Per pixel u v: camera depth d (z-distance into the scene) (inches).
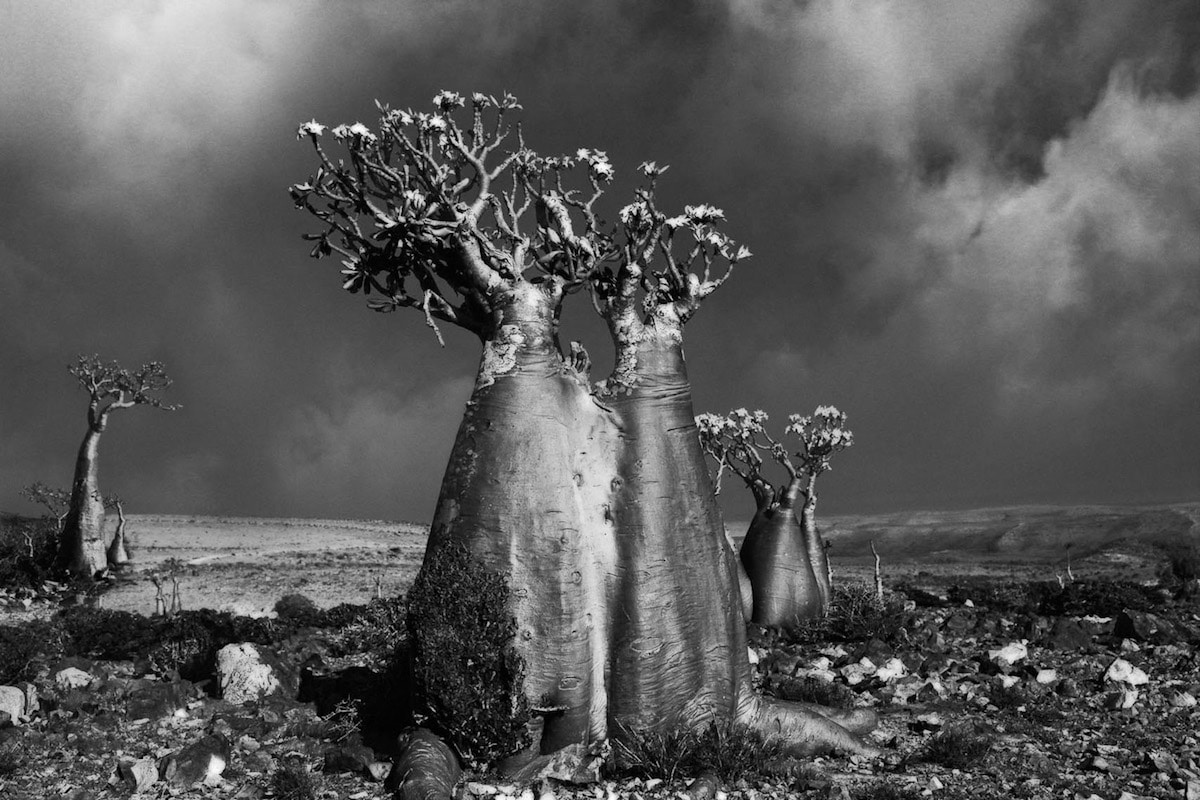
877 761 582.2
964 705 746.2
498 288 570.9
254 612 1457.9
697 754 534.0
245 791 508.1
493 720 519.5
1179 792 519.8
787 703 615.2
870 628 1108.5
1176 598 1547.7
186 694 726.5
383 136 584.4
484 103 597.3
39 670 857.5
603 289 616.4
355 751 546.6
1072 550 4247.0
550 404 557.0
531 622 535.5
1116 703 738.2
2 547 2094.0
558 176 612.4
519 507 542.0
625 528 557.9
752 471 1284.4
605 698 549.6
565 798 493.0
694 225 609.3
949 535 5541.3
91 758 578.9
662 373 583.2
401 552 3233.3
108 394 2160.4
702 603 564.7
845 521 6924.2
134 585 2111.2
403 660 607.2
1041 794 514.9
